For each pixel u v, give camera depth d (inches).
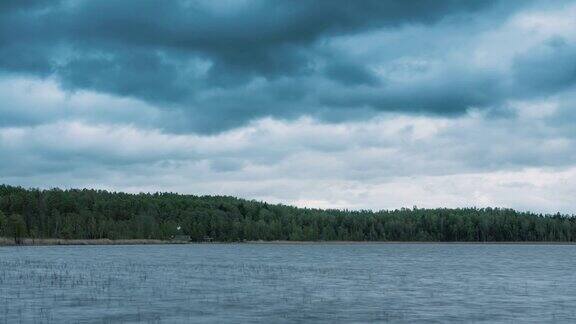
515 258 6722.4
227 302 2300.7
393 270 4296.3
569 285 3125.0
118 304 2218.3
